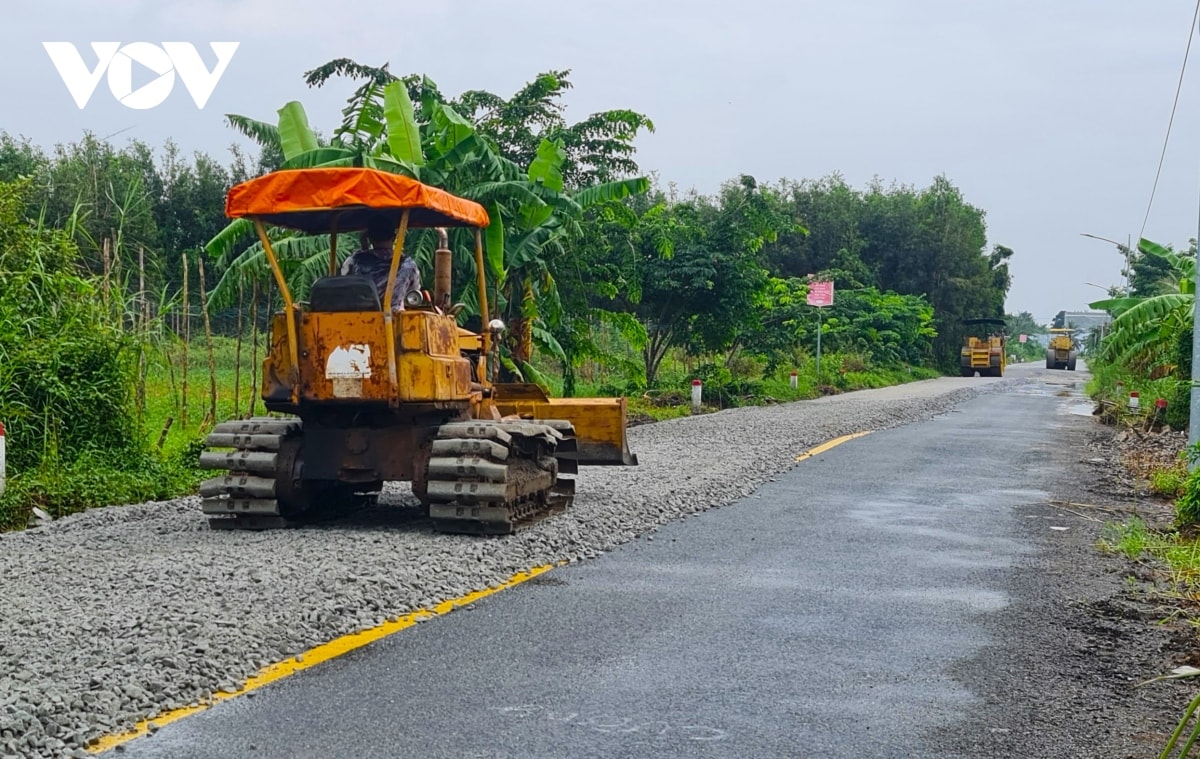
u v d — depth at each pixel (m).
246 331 28.22
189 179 34.06
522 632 6.96
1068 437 22.41
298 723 5.30
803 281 55.94
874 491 13.81
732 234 31.14
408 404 9.68
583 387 28.05
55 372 12.52
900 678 6.14
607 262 26.05
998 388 44.34
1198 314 15.04
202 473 13.40
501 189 16.94
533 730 5.26
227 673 5.89
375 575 7.83
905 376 55.38
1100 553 9.91
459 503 9.59
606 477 14.20
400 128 17.19
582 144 23.06
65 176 26.98
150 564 8.19
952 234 70.00
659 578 8.62
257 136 18.14
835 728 5.35
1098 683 6.11
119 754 4.89
